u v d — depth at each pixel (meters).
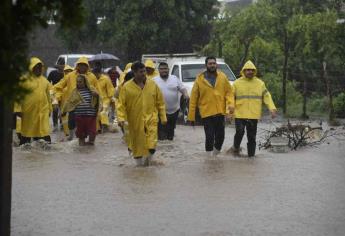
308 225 16.67
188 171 24.30
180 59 49.09
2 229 12.49
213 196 19.91
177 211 18.08
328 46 49.16
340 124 42.12
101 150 30.05
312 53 50.06
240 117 27.84
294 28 50.53
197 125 43.12
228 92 27.91
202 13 68.31
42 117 29.80
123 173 23.94
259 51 54.44
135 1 64.19
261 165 25.69
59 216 17.61
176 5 66.38
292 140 30.61
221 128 28.08
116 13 64.94
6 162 12.38
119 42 65.12
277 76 53.41
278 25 54.91
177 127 41.62
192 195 20.06
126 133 25.61
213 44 57.50
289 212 18.00
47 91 30.08
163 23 66.00
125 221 17.08
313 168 25.06
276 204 18.92
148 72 33.66
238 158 27.62
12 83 9.73
